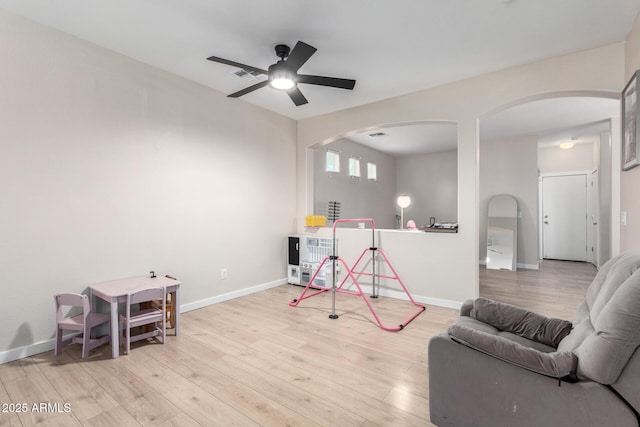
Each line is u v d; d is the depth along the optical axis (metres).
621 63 2.79
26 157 2.48
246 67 2.65
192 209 3.64
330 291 4.50
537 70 3.15
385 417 1.79
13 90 2.42
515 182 6.54
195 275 3.67
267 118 4.58
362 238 4.40
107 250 2.94
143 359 2.47
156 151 3.30
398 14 2.39
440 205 8.12
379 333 2.97
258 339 2.85
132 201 3.12
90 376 2.22
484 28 2.58
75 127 2.73
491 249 6.56
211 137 3.83
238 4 2.29
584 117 5.03
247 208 4.29
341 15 2.41
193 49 2.94
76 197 2.75
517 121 5.26
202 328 3.11
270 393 2.02
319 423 1.74
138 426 1.72
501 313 2.08
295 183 5.09
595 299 1.70
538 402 1.35
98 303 2.90
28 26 2.48
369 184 7.62
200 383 2.13
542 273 5.92
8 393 2.01
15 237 2.44
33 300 2.53
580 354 1.33
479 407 1.49
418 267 3.96
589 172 7.07
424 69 3.32
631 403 1.19
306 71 3.36
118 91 3.01
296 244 4.78
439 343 1.61
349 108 4.50
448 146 7.41
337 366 2.36
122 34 2.70
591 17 2.43
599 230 5.99
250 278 4.34
